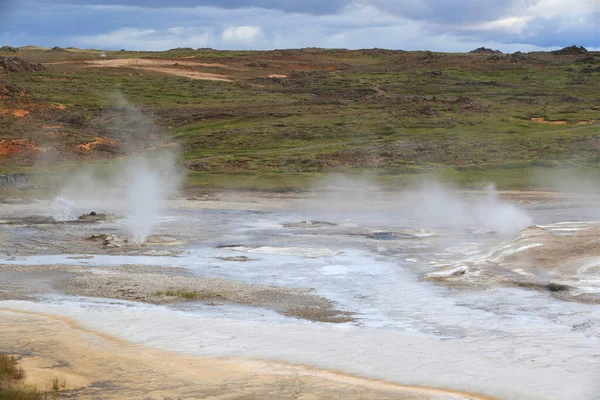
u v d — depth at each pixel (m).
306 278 28.44
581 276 25.23
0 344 18.06
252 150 101.12
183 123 122.69
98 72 173.88
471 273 27.81
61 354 17.25
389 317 21.48
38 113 121.31
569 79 174.75
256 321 20.84
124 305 22.91
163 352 17.61
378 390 14.63
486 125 114.81
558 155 89.62
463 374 15.64
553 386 14.73
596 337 18.61
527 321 20.62
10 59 160.38
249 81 179.50
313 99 149.88
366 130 111.31
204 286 25.92
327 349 17.78
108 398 13.98
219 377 15.50
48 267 29.94
